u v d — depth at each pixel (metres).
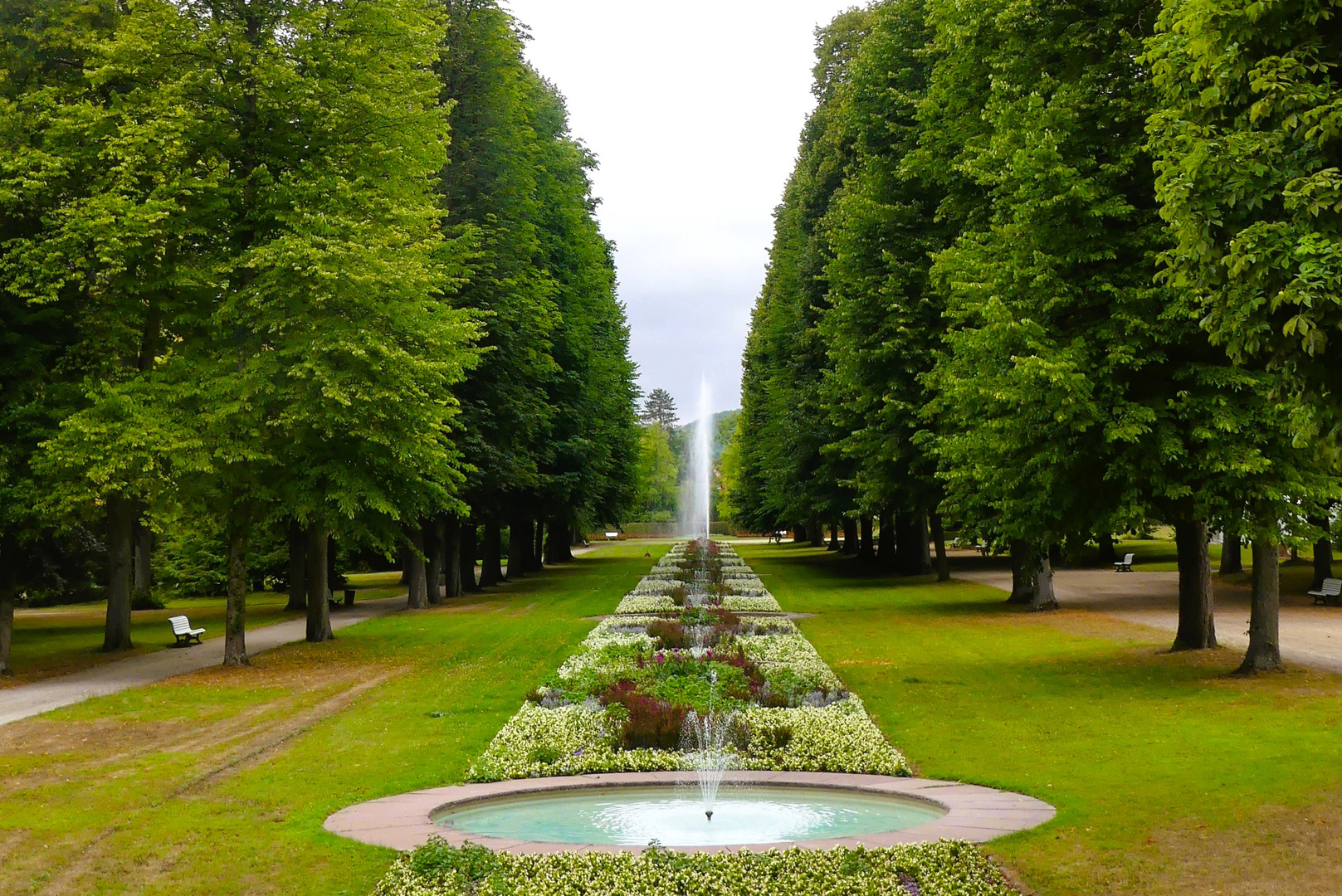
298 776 11.77
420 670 20.31
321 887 8.02
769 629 24.86
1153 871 8.00
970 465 21.31
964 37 20.42
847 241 31.41
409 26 22.84
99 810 10.41
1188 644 19.81
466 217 33.47
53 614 38.81
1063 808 9.80
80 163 20.23
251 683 19.11
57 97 21.77
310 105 20.92
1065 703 15.31
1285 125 8.97
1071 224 16.72
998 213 18.97
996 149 17.77
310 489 21.39
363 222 20.77
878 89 31.77
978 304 18.73
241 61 20.95
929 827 9.27
